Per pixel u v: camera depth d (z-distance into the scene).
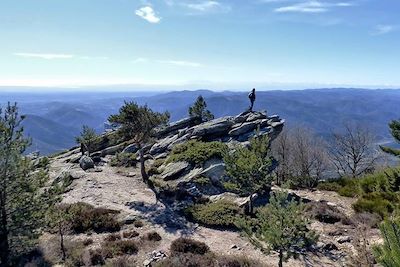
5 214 18.23
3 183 17.94
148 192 35.25
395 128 22.34
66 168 44.72
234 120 47.53
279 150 54.50
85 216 27.52
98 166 46.34
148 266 20.33
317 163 53.78
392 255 6.86
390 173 29.33
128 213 29.70
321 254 22.14
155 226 27.52
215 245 24.33
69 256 21.45
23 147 18.88
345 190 36.84
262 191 31.91
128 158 47.41
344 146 54.41
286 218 17.48
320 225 26.81
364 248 17.00
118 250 22.38
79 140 54.44
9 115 18.39
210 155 38.34
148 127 38.03
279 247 17.84
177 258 20.44
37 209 18.89
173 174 38.03
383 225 7.38
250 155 27.36
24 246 19.12
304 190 39.31
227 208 29.97
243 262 20.70
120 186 36.88
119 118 37.44
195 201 32.62
